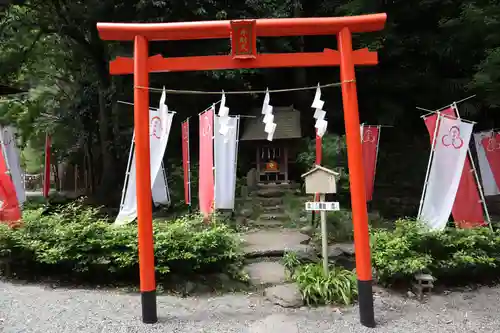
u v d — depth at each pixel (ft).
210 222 23.06
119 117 41.01
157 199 33.27
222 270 19.80
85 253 19.36
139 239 15.16
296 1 39.50
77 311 16.19
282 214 31.45
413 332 14.40
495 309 16.87
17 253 20.40
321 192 17.71
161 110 16.89
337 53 15.51
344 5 36.47
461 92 37.70
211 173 25.91
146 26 15.23
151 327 14.71
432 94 39.68
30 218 21.56
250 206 32.55
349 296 16.92
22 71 49.90
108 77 41.55
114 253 19.17
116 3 34.94
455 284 19.74
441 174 22.43
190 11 33.60
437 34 36.19
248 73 38.78
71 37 40.01
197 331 14.48
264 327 14.79
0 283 19.86
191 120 40.27
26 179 70.13
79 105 45.29
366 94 41.50
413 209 37.99
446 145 22.39
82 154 53.26
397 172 40.98
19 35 41.32
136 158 15.17
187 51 35.01
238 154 38.86
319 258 21.99
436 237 19.02
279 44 40.34
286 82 44.06
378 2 34.76
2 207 22.00
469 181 23.27
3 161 22.45
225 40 35.09
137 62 15.25
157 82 37.47
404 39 37.09
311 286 17.19
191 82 37.58
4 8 37.14
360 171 15.03
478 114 39.06
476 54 34.24
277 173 36.52
